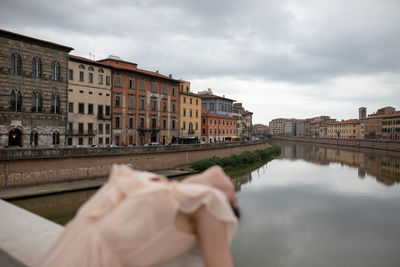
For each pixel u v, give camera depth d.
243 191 36.75
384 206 31.30
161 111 62.25
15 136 37.53
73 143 45.69
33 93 38.12
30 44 37.59
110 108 51.47
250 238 21.66
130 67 57.31
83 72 47.16
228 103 96.69
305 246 20.50
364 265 17.91
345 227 24.64
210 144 54.12
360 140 120.56
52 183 30.30
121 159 37.25
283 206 30.47
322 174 51.56
